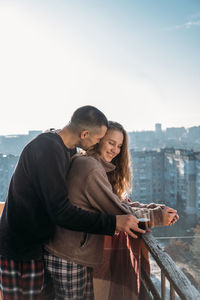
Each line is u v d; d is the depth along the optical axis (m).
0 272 0.99
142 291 1.01
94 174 0.94
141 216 1.07
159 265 0.85
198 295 0.67
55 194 0.85
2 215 1.01
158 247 0.91
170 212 1.14
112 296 1.05
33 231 0.94
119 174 1.29
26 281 0.97
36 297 0.98
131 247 1.07
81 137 0.96
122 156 1.26
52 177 0.85
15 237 0.95
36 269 0.98
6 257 0.97
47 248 0.98
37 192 0.90
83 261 0.96
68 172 0.98
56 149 0.88
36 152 0.88
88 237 0.97
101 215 0.89
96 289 1.05
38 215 0.93
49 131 0.97
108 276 1.05
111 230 0.89
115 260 1.07
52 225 0.97
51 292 1.04
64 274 0.96
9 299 0.97
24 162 0.91
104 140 1.17
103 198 0.94
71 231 0.95
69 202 0.87
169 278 0.78
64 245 0.95
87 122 0.94
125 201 1.28
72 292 0.96
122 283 1.04
